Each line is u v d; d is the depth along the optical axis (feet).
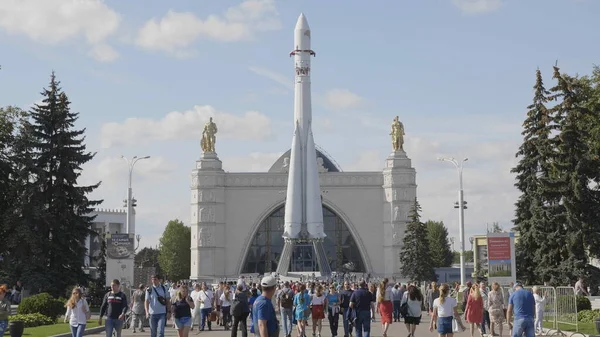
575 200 179.32
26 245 189.88
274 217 372.17
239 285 87.35
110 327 77.41
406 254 309.83
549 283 181.06
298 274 312.09
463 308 140.97
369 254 366.02
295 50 315.17
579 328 111.86
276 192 368.89
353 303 85.92
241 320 86.99
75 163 203.21
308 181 308.19
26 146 196.95
